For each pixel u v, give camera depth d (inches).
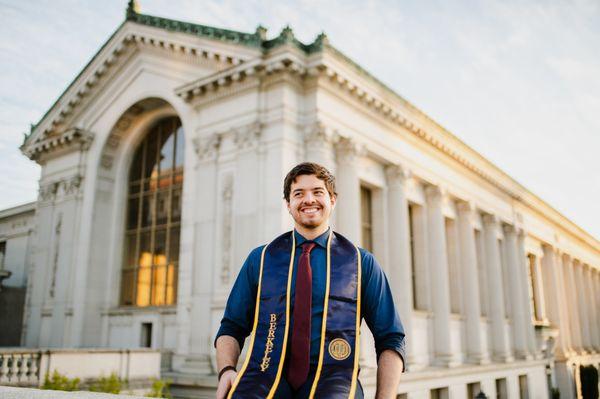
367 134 987.9
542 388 1641.2
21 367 628.1
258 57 849.5
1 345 1466.5
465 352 1288.1
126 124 1181.7
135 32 1097.4
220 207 885.2
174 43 1015.6
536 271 1998.0
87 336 1069.8
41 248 1230.9
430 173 1211.2
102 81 1203.9
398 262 1020.5
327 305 112.3
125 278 1127.0
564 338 2037.4
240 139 878.4
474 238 1449.3
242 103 894.4
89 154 1197.7
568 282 2309.3
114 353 725.9
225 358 120.0
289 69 845.2
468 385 1208.2
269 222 807.1
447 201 1334.9
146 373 759.7
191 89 948.6
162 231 1075.9
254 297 126.6
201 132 953.5
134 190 1179.3
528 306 1700.3
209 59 967.0
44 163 1305.4
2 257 1715.1
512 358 1473.9
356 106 959.6
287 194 134.2
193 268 898.1
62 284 1142.3
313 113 866.8
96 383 692.1
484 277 1486.2
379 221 1046.4
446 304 1167.6
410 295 1019.3
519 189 1722.4
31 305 1203.2
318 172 129.7
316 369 106.9
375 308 120.0
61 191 1234.6
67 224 1182.9
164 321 967.0
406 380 925.2
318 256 121.0
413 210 1225.4
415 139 1154.0
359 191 999.6
